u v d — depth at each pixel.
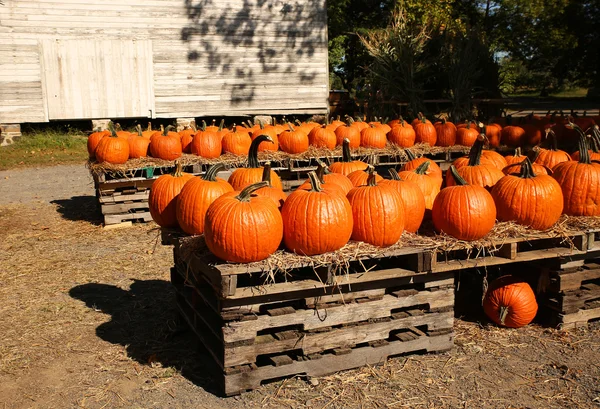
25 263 6.77
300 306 4.01
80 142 16.97
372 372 4.04
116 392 3.91
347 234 3.94
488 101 15.20
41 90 16.44
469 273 5.56
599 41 30.05
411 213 4.47
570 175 4.85
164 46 17.38
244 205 3.77
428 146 10.59
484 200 4.30
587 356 4.31
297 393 3.81
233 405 3.70
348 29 29.48
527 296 4.67
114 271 6.48
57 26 16.36
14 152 15.63
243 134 9.49
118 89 17.11
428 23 17.52
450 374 4.04
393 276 4.05
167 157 8.87
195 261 4.15
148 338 4.76
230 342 3.72
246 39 18.16
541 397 3.76
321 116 19.45
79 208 9.80
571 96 47.31
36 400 3.83
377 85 16.67
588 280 5.10
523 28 32.06
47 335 4.82
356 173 5.26
